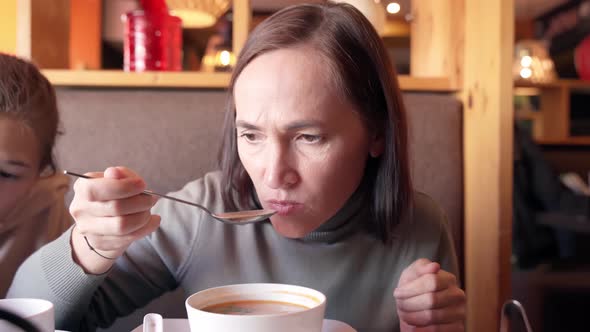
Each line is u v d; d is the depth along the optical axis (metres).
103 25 2.39
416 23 1.38
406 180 0.77
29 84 0.80
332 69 0.61
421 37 1.34
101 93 1.12
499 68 1.05
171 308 0.98
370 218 0.80
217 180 0.87
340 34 0.65
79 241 0.63
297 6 0.70
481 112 1.10
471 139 1.15
